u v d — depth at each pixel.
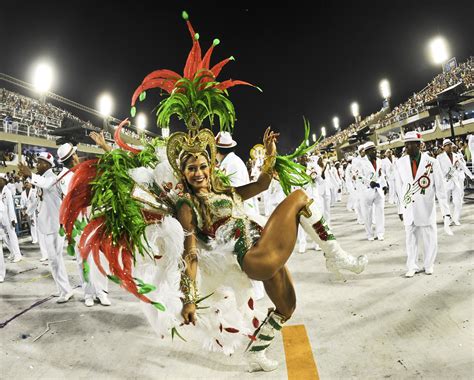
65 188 5.25
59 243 5.14
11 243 8.45
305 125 3.22
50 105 28.27
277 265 2.65
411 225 4.95
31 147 20.55
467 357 2.85
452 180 8.21
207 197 2.88
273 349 3.31
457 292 4.19
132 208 2.73
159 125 2.99
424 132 26.08
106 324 4.23
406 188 4.96
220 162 4.72
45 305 5.09
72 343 3.78
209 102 2.93
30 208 7.10
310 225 2.95
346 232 8.78
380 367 2.85
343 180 20.36
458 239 6.77
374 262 5.84
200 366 3.13
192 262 2.62
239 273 2.88
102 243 2.67
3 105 21.39
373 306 4.06
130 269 2.62
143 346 3.58
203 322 2.90
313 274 5.50
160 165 2.94
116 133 3.06
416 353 2.99
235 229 2.82
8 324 4.43
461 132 21.86
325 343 3.33
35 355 3.55
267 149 3.15
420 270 5.18
